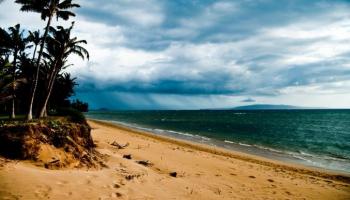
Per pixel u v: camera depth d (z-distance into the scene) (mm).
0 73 24750
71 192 7090
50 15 23672
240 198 9453
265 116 131750
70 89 38688
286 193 10867
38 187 6887
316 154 26172
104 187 7961
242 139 35875
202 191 9516
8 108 34344
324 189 12172
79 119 18531
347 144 34812
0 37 28812
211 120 87375
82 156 9930
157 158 14398
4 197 6094
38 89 31375
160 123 66188
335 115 144125
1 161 7914
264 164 18062
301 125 71438
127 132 31766
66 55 27562
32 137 8969
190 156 16641
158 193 8445
